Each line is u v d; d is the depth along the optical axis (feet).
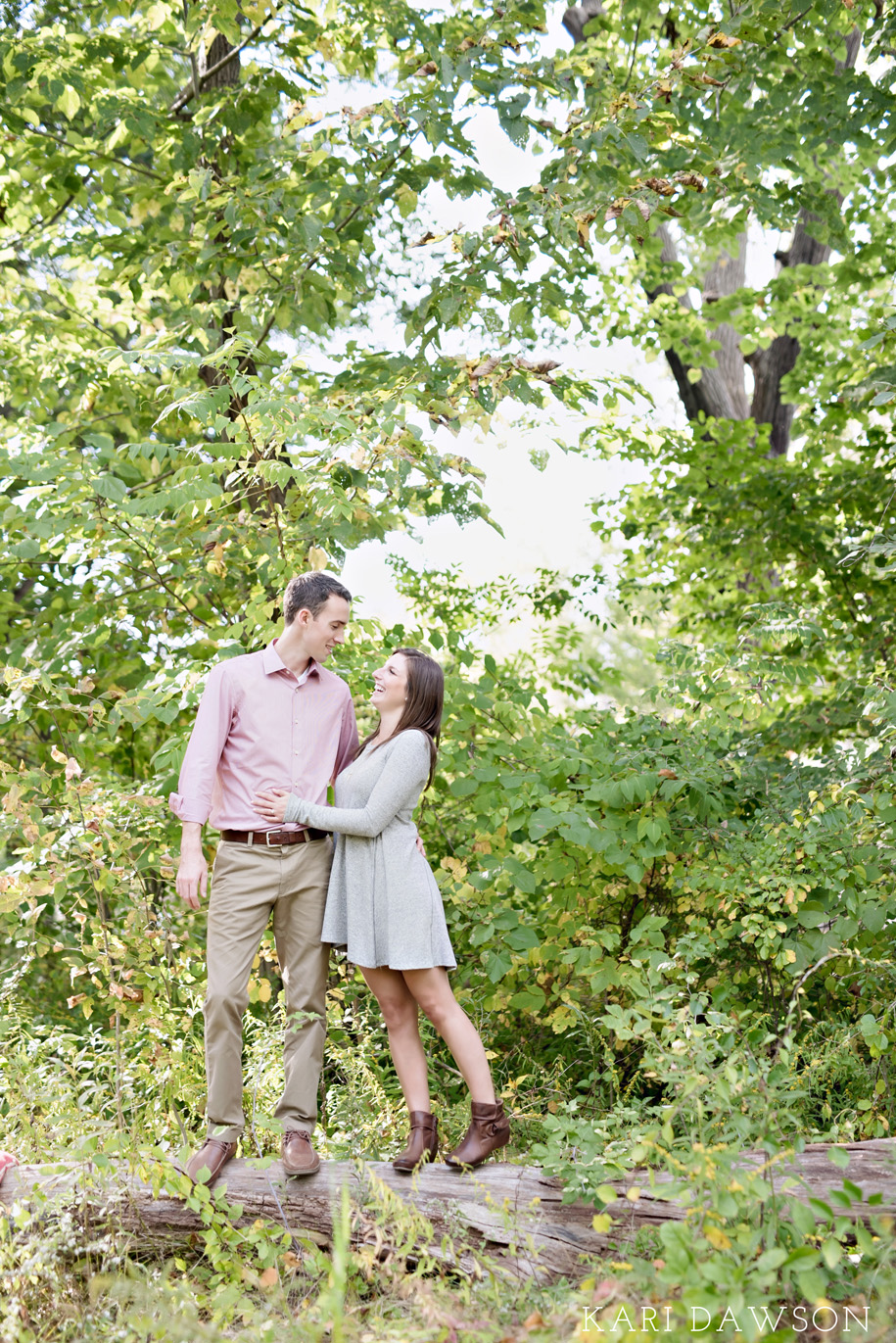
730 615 23.00
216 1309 8.13
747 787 15.08
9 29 17.22
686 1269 6.56
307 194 16.28
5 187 19.31
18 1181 9.95
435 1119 10.32
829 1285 8.00
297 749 10.64
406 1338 7.25
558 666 21.33
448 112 15.33
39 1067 11.44
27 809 11.51
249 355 13.39
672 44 19.40
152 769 18.01
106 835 11.40
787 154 17.44
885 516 19.76
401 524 15.64
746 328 28.60
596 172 14.37
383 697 10.79
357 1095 12.49
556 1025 12.89
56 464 13.37
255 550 14.66
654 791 13.02
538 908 14.75
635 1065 13.84
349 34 17.85
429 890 10.35
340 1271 6.66
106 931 11.64
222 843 10.58
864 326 26.48
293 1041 10.44
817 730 17.99
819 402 23.80
